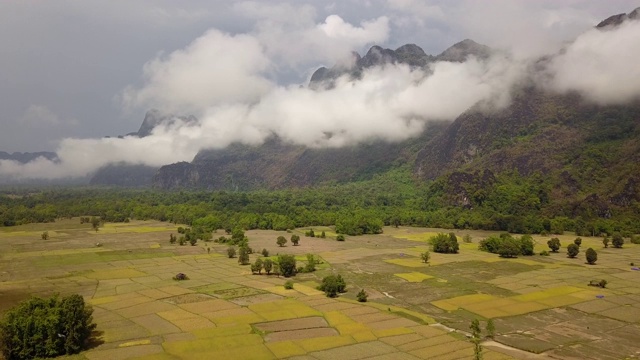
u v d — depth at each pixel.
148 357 78.81
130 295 122.44
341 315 104.00
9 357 79.75
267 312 105.75
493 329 92.31
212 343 85.62
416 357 79.75
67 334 82.44
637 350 87.25
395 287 135.75
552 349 87.12
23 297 122.06
